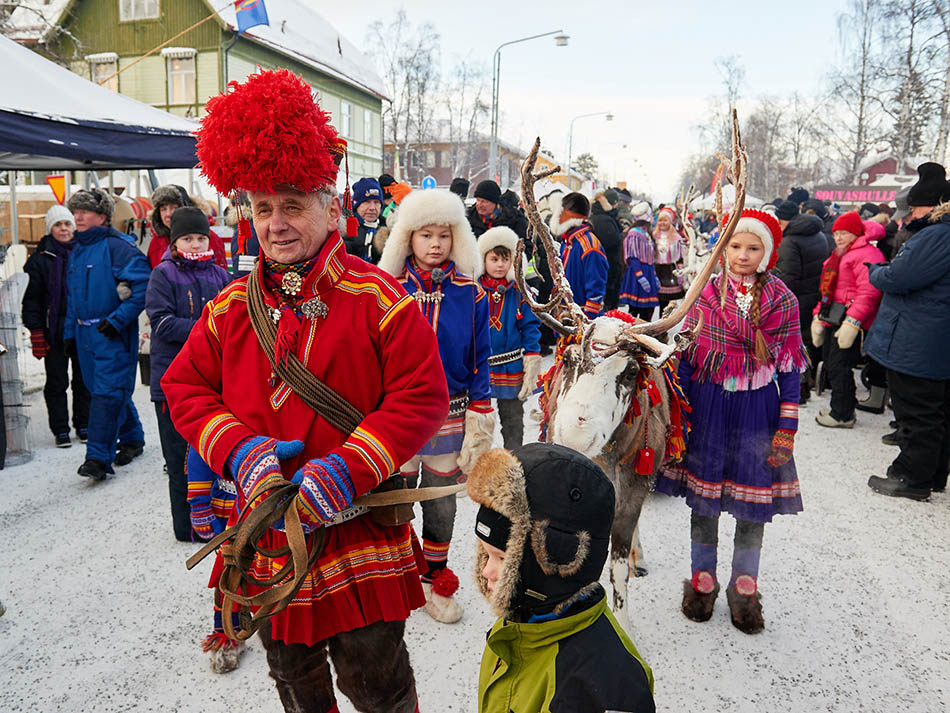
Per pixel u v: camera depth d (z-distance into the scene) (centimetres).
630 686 145
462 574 379
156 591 358
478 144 4691
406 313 181
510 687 157
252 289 181
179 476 397
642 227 921
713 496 320
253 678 291
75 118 521
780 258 754
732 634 328
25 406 585
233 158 161
